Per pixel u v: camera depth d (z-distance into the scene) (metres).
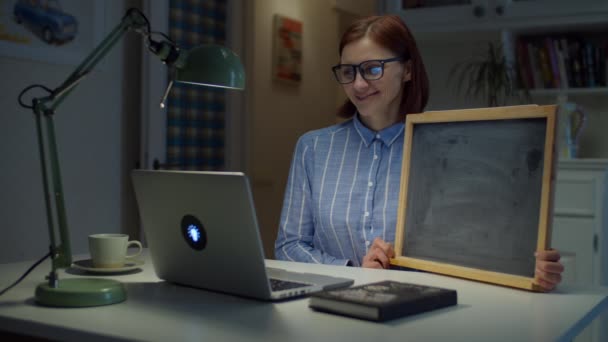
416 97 2.02
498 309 1.21
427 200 1.61
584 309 1.22
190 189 1.28
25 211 3.09
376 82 1.91
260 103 4.60
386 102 1.94
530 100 3.63
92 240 1.58
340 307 1.14
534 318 1.14
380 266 1.71
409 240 1.63
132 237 3.73
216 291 1.37
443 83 3.98
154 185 1.37
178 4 3.99
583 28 3.51
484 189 1.49
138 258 1.85
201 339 0.98
